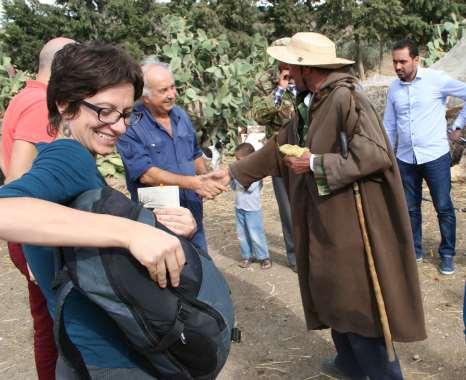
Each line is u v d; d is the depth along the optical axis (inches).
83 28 1321.4
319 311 113.5
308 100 115.2
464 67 342.0
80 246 50.3
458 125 193.6
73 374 61.7
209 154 342.3
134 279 52.7
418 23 1337.4
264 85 478.6
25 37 1328.7
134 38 1301.7
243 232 201.3
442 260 184.9
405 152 186.4
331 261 108.1
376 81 389.7
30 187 51.8
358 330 109.0
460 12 1441.9
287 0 1368.1
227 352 59.1
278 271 199.0
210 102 396.5
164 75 135.6
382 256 104.7
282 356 142.3
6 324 167.8
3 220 47.4
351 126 101.8
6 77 482.6
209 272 59.3
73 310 56.1
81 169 56.4
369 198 104.9
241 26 1332.4
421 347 141.6
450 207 182.1
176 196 109.3
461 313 157.4
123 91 58.7
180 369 55.8
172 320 53.6
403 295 106.9
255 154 129.0
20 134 98.0
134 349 57.6
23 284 199.8
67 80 57.1
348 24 1321.4
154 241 50.7
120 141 136.3
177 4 1366.9
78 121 58.8
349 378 128.1
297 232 116.3
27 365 143.6
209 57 428.1
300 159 105.5
